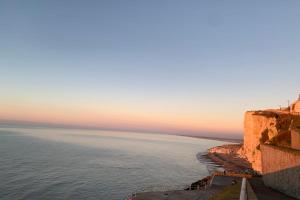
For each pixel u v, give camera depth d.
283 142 47.34
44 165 103.44
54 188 70.06
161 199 51.16
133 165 120.75
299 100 98.56
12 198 59.44
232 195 34.06
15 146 164.75
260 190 33.81
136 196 53.62
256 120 107.56
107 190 72.19
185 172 110.19
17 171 87.81
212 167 125.19
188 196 53.09
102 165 114.38
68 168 101.06
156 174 101.25
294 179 29.42
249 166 111.88
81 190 70.25
